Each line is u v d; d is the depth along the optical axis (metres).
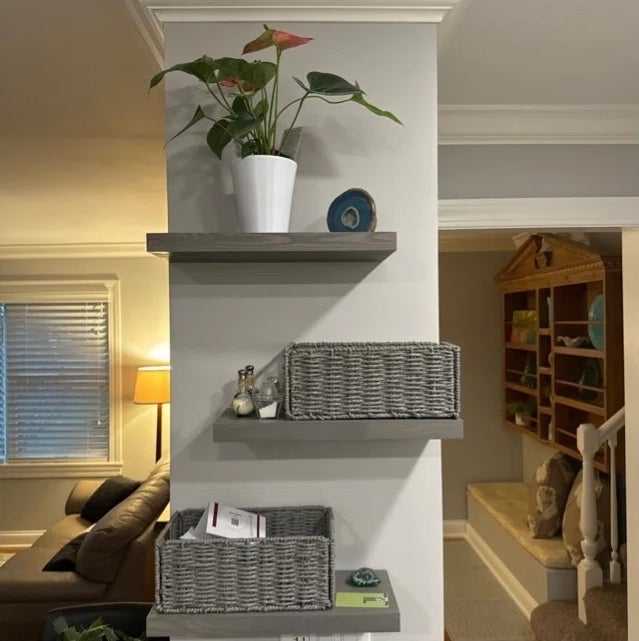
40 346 5.52
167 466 4.06
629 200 2.59
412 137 1.53
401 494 1.51
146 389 5.15
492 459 5.38
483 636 3.59
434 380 1.35
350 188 1.52
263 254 1.37
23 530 5.51
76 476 5.54
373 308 1.52
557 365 4.14
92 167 3.03
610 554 3.47
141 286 5.55
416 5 1.49
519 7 1.62
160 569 1.27
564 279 3.98
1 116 2.35
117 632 1.85
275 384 1.43
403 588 1.50
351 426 1.31
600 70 2.09
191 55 1.51
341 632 1.27
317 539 1.30
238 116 1.31
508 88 2.27
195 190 1.51
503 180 2.59
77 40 1.75
